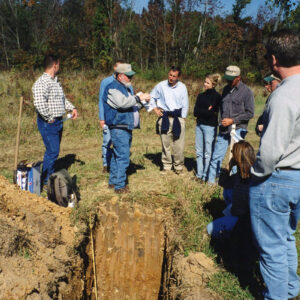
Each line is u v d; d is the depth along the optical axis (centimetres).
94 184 458
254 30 3556
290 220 219
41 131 420
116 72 388
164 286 330
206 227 341
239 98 403
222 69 3183
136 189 442
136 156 616
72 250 304
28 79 1335
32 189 385
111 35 2986
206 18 3503
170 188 446
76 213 350
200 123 469
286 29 196
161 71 2598
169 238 337
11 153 602
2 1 3284
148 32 3722
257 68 3031
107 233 360
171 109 484
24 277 241
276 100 184
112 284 364
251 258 293
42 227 304
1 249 249
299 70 191
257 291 254
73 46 2753
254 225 215
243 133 418
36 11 3409
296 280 233
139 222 359
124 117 398
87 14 3678
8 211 300
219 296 252
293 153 191
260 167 194
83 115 912
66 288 274
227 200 354
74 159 585
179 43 3534
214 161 439
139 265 362
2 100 978
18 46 3166
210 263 289
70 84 1255
